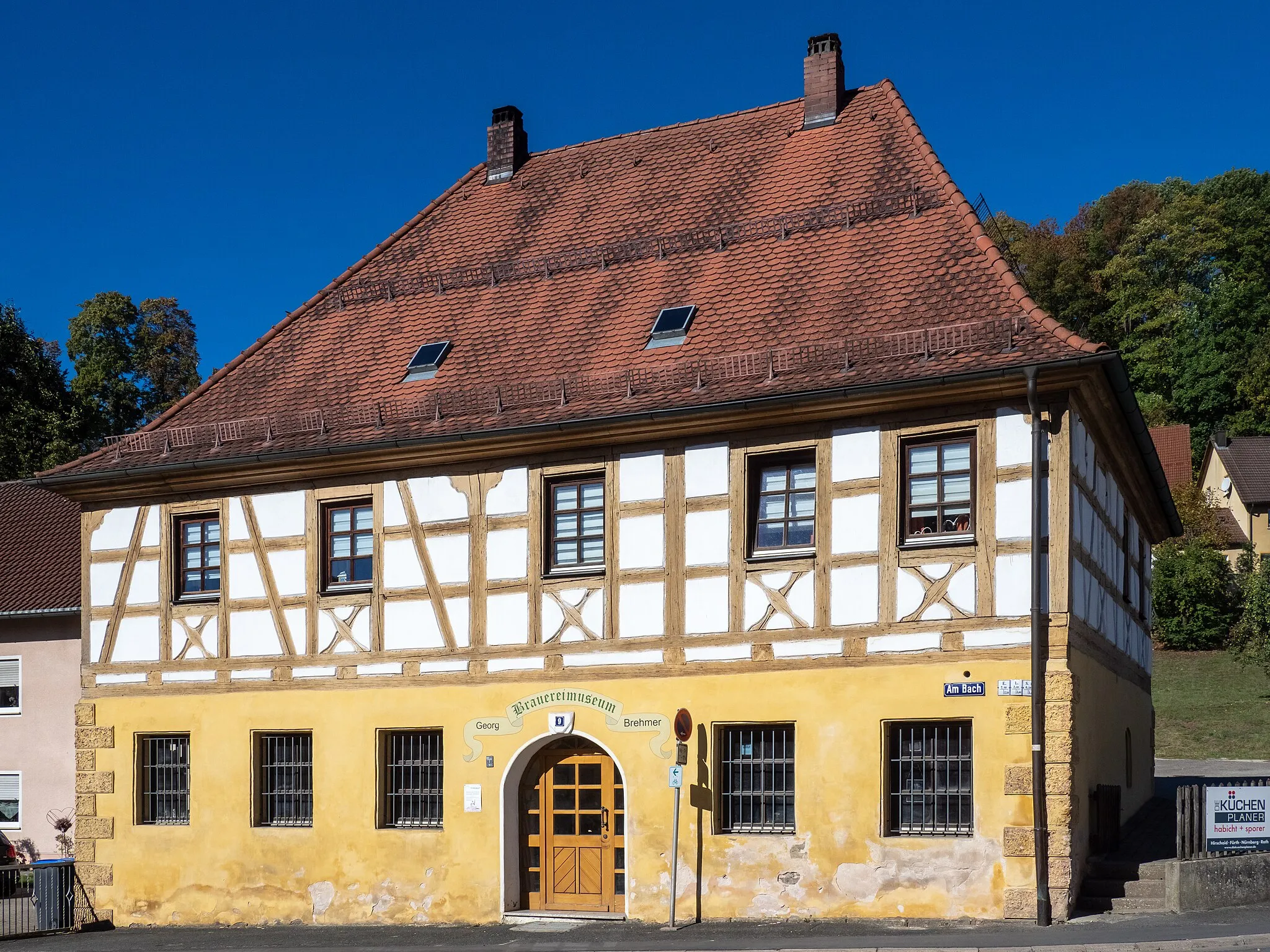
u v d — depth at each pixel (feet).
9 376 150.92
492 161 81.51
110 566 69.56
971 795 51.70
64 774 82.94
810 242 63.57
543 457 60.59
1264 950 42.96
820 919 53.31
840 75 72.49
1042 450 51.65
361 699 63.05
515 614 60.39
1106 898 51.62
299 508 65.46
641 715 57.36
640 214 71.82
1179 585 158.51
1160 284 236.02
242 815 64.85
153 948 58.75
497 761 59.98
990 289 56.08
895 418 53.93
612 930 55.11
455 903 60.08
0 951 60.39
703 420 56.65
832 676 54.03
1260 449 199.72
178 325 210.18
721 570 56.49
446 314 71.05
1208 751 119.14
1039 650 50.72
